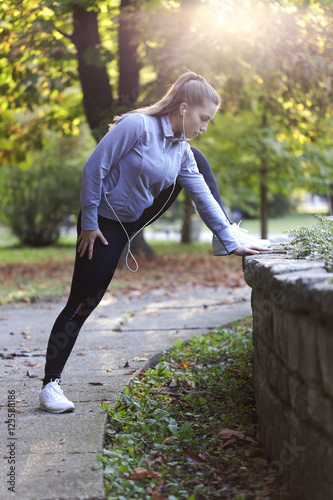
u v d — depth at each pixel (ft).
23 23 27.09
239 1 24.80
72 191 55.88
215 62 26.05
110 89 32.17
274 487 7.50
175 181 10.37
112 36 34.19
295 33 25.55
